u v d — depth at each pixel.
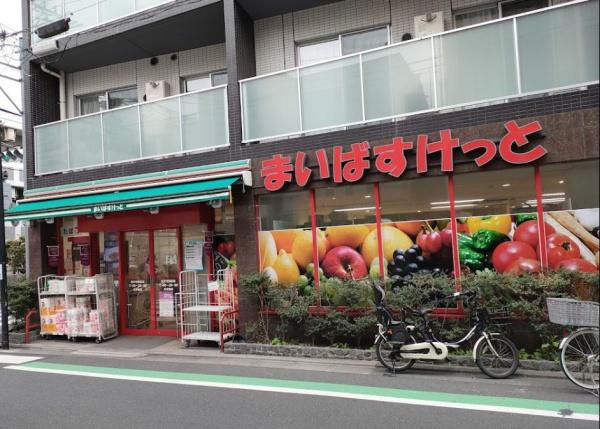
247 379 6.66
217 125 9.52
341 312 7.87
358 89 8.28
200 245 9.99
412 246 7.89
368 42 9.57
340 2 9.65
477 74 7.43
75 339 10.20
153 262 10.53
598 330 5.54
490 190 7.45
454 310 7.25
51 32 10.46
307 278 8.60
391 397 5.59
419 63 7.84
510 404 5.20
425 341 6.53
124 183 10.04
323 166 8.33
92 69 12.26
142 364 7.91
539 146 6.93
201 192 8.59
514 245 7.25
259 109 9.13
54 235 11.63
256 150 9.09
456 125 7.57
